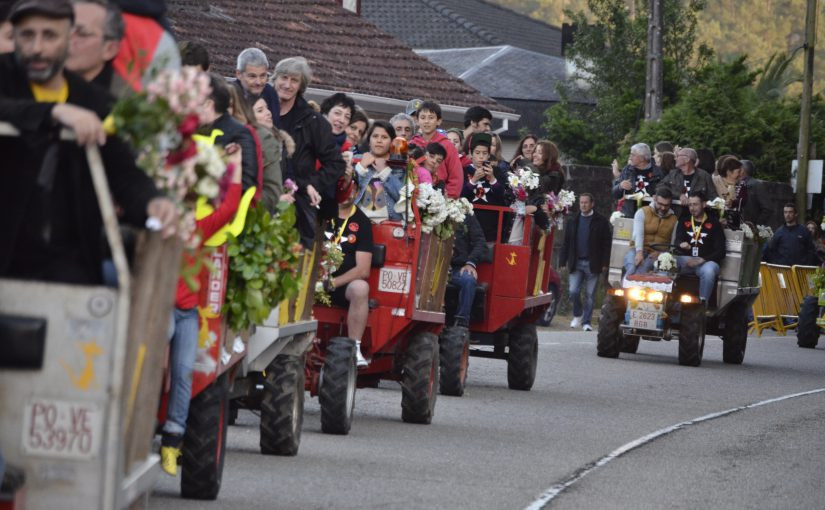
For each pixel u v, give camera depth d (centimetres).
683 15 13338
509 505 2475
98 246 1556
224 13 8081
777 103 11162
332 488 2512
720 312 5944
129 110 1512
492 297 4497
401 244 3541
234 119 2406
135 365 1538
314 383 3375
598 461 3084
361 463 2833
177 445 2158
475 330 4525
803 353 6962
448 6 18638
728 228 5966
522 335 4591
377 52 8706
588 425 3728
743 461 3192
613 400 4391
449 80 8881
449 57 15075
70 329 1438
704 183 5984
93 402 1438
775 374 5666
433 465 2880
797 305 8619
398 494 2503
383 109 8238
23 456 1442
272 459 2798
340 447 3042
